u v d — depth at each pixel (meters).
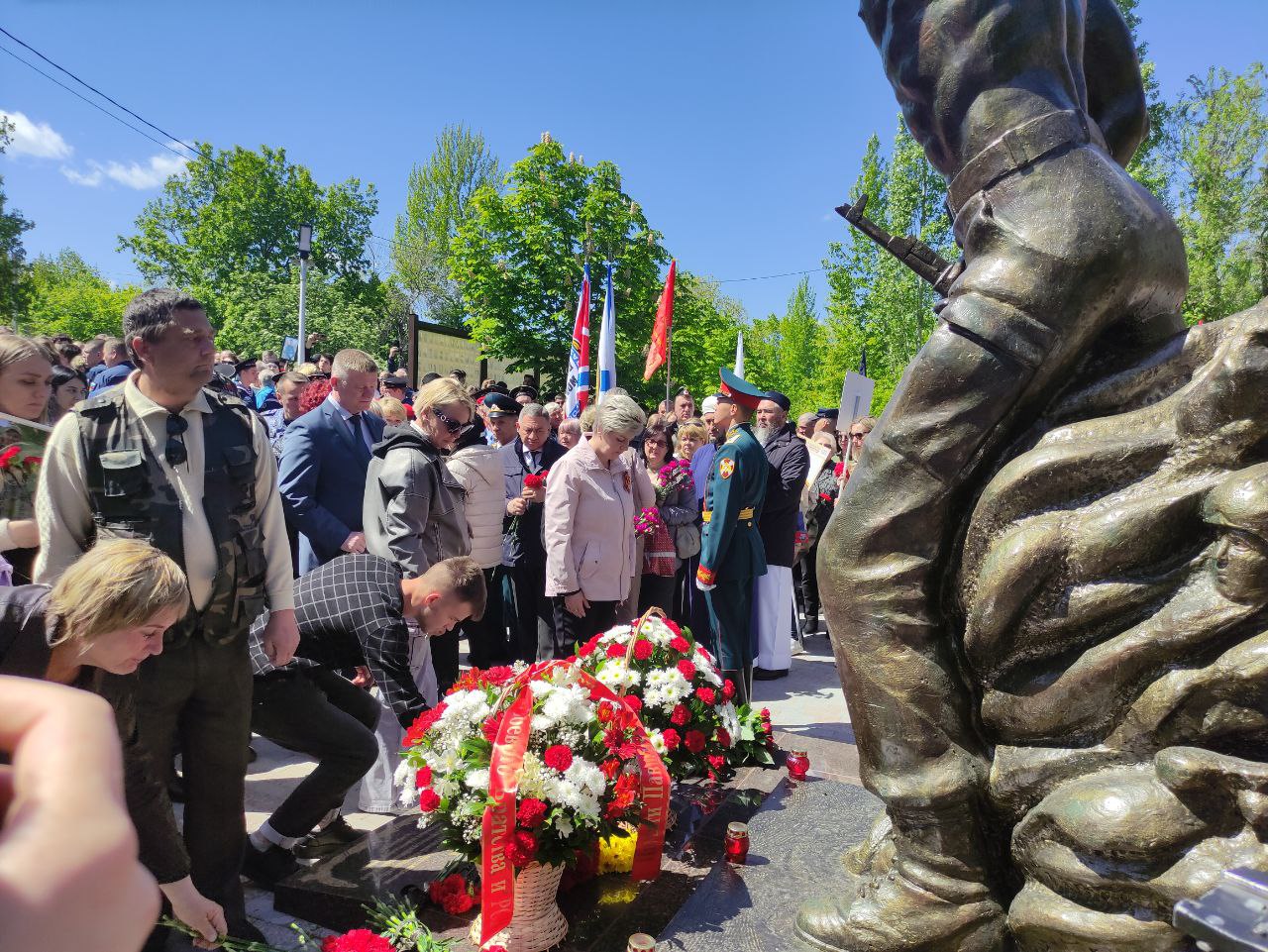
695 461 6.19
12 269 24.30
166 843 2.32
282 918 2.87
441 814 2.53
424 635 3.88
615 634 3.46
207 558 2.54
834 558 2.21
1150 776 1.80
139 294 2.53
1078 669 1.92
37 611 2.01
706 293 40.84
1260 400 1.80
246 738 2.73
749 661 4.89
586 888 2.65
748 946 2.30
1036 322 1.99
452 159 46.59
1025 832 1.94
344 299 39.56
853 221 2.58
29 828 0.40
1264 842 1.65
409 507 3.91
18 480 3.17
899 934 2.13
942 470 2.09
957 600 2.14
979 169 2.10
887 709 2.14
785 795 3.30
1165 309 2.14
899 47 2.22
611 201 25.14
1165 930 1.73
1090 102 2.51
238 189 44.00
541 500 5.51
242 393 8.53
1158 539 1.87
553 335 25.52
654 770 2.60
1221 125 18.02
